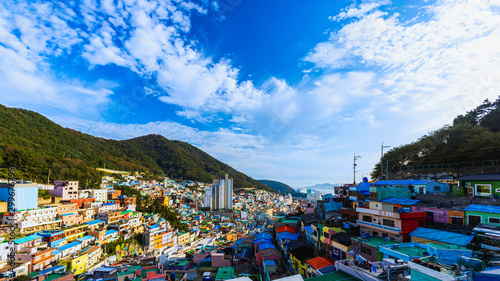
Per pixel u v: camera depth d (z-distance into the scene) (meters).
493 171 37.06
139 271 43.91
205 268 45.50
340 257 30.95
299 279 11.71
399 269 14.87
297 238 47.72
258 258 42.88
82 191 98.56
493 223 23.41
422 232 25.48
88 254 60.78
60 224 72.00
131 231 87.44
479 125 47.59
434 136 52.50
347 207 46.72
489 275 12.45
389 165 65.25
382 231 28.78
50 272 47.94
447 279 12.61
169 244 94.06
